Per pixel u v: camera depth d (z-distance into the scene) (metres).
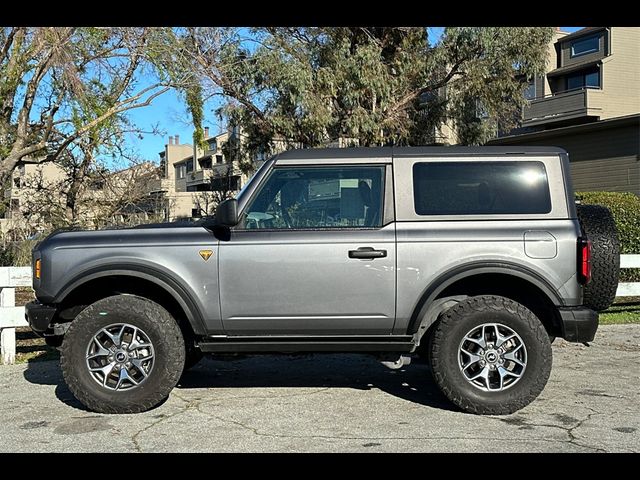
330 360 7.68
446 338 5.33
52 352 8.13
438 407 5.65
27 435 4.97
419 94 17.22
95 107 13.69
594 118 27.83
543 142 23.94
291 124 15.00
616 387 6.28
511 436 4.86
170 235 5.51
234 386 6.47
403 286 5.36
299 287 5.39
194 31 13.91
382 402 5.84
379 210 5.50
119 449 4.66
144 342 5.46
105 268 5.45
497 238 5.36
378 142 15.78
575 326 5.29
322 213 5.55
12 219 16.38
